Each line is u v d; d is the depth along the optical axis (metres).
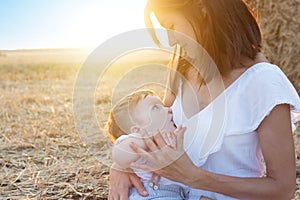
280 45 6.07
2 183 3.28
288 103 1.79
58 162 3.75
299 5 5.97
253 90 1.82
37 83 9.94
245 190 1.79
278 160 1.80
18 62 14.24
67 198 3.05
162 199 1.93
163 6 1.88
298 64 6.04
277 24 6.04
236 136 1.86
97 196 3.05
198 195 1.96
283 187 1.80
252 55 1.89
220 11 1.83
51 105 6.66
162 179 1.94
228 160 1.90
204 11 1.85
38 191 3.14
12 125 5.14
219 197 1.92
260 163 1.98
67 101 7.09
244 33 1.86
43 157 3.93
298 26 6.00
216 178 1.78
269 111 1.79
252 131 1.85
